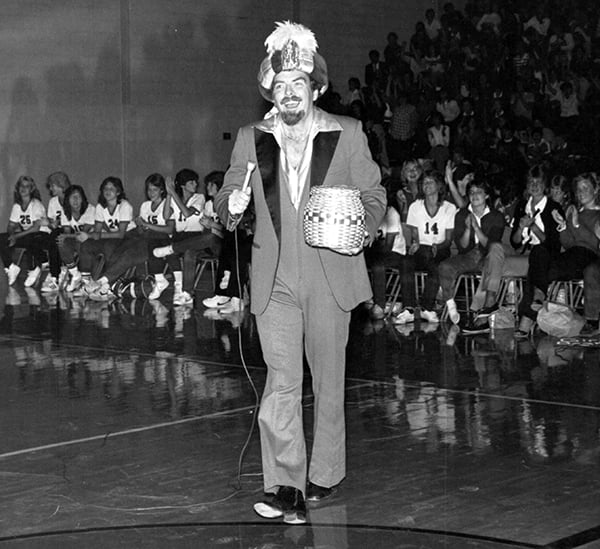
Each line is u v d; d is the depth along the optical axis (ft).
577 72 55.21
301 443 14.52
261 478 16.49
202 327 32.07
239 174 14.64
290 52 14.05
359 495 15.49
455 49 57.67
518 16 58.18
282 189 14.40
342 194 13.73
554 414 20.43
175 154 53.93
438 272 32.09
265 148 14.43
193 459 17.67
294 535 13.83
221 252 35.88
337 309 14.51
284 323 14.47
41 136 49.83
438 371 24.93
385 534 13.80
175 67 53.57
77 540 13.82
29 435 19.45
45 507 15.25
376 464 17.15
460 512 14.69
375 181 14.67
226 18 55.16
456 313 31.86
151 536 13.92
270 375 14.56
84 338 30.22
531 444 18.26
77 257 41.47
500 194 36.04
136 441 18.92
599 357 26.27
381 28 60.85
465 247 32.09
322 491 15.23
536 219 31.53
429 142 52.34
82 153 51.01
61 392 23.06
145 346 28.76
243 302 36.11
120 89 51.98
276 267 14.33
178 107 53.83
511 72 55.67
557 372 24.49
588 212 30.04
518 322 31.40
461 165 37.88
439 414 20.58
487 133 51.34
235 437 19.08
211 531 14.06
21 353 27.89
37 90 49.57
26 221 43.24
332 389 14.84
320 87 14.53
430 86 56.70
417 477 16.40
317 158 14.32
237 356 27.12
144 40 52.44
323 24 58.59
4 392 23.11
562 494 15.47
